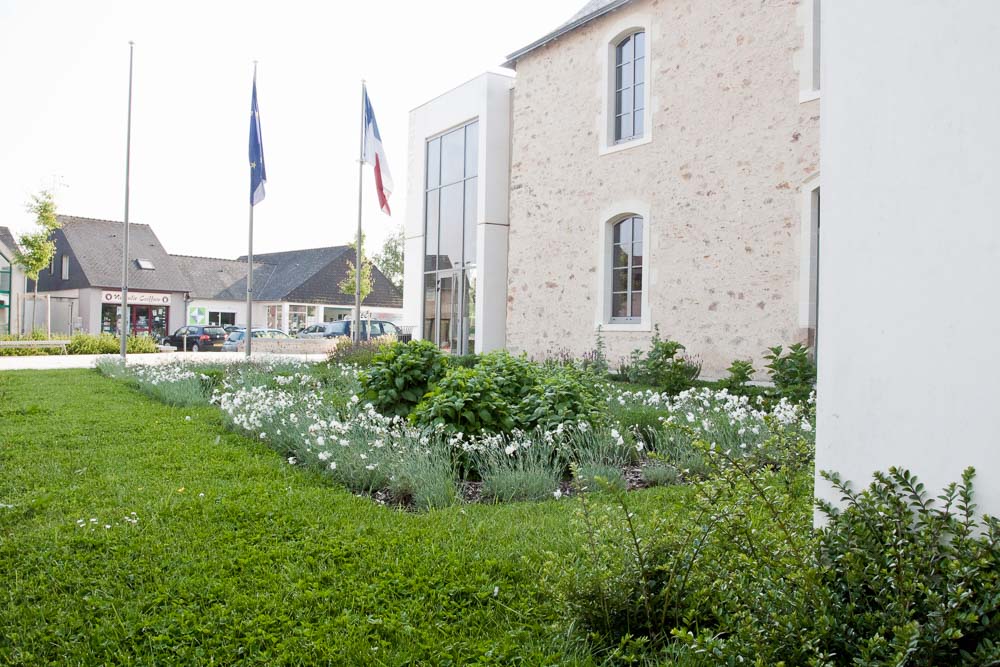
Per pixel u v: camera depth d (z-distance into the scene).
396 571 3.23
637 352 11.45
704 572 2.56
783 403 6.66
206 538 3.63
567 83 14.32
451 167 18.83
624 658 2.39
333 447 5.49
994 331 1.99
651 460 5.51
